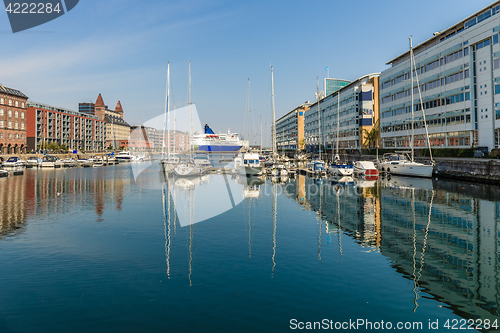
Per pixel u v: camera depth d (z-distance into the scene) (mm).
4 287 11961
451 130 65312
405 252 16172
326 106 134750
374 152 90688
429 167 51438
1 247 16844
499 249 16734
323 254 15789
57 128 148625
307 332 9219
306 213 26016
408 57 83188
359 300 11148
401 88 83750
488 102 56156
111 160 121438
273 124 71125
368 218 24031
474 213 25641
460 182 46625
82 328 9367
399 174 57500
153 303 10805
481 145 58031
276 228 21000
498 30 53250
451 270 13852
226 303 10828
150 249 16500
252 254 15734
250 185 47094
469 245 17406
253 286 12102
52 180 54844
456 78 63625
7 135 112562
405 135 82125
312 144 151875
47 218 24234
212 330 9281
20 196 36000
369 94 101250
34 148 130625
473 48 59500
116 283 12328
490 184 41938
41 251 16156
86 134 179000
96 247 16828
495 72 54469
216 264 14375
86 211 27000
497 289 12039
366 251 16281
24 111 122062
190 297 11219
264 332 9211
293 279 12781
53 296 11266
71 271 13492
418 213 25812
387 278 12969
